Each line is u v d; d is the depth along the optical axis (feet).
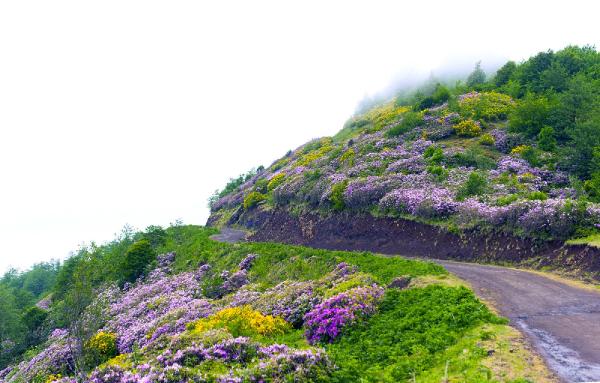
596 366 34.55
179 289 105.29
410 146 149.79
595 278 60.80
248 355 49.52
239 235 173.06
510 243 79.61
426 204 99.30
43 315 134.62
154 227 174.29
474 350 39.34
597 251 64.44
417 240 97.19
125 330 87.35
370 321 54.54
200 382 42.83
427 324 48.49
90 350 78.95
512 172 117.08
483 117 164.25
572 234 71.82
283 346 50.34
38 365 90.07
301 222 142.92
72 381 61.31
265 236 158.10
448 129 157.69
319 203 138.41
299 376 41.09
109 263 140.97
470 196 100.12
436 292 56.08
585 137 112.06
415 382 37.68
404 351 44.86
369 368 43.75
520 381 32.27
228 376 42.68
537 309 49.60
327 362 43.88
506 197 92.53
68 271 147.33
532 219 77.00
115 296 121.19
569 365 34.96
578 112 131.64
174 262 135.23
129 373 48.32
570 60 192.34
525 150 126.82
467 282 62.23
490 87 212.64
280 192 167.22
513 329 43.14
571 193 96.07
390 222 107.14
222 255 119.96
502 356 37.32
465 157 126.72
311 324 57.26
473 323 45.65
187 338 56.13
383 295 59.98
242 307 74.69
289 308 68.08
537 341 40.19
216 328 63.26
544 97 154.51
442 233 92.79
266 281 92.48
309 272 86.53
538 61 197.98
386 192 115.03
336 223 125.49
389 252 99.76
